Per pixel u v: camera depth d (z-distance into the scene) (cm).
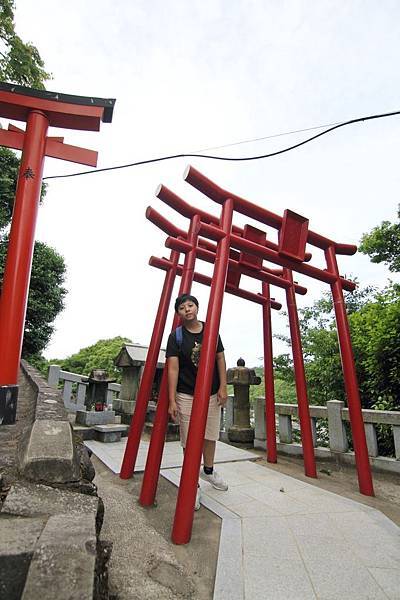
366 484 387
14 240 279
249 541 245
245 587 190
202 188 351
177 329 332
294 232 418
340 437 529
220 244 337
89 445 543
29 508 136
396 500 376
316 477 444
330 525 277
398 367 588
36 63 877
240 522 277
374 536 260
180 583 193
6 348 259
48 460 165
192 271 374
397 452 475
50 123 324
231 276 537
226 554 225
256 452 602
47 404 326
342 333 443
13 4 807
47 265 1366
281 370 1439
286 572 206
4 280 271
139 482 377
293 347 496
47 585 95
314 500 336
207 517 292
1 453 206
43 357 1448
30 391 527
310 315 1498
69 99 313
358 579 201
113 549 217
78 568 103
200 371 285
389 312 593
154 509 305
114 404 845
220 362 334
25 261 279
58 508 139
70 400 816
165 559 216
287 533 260
